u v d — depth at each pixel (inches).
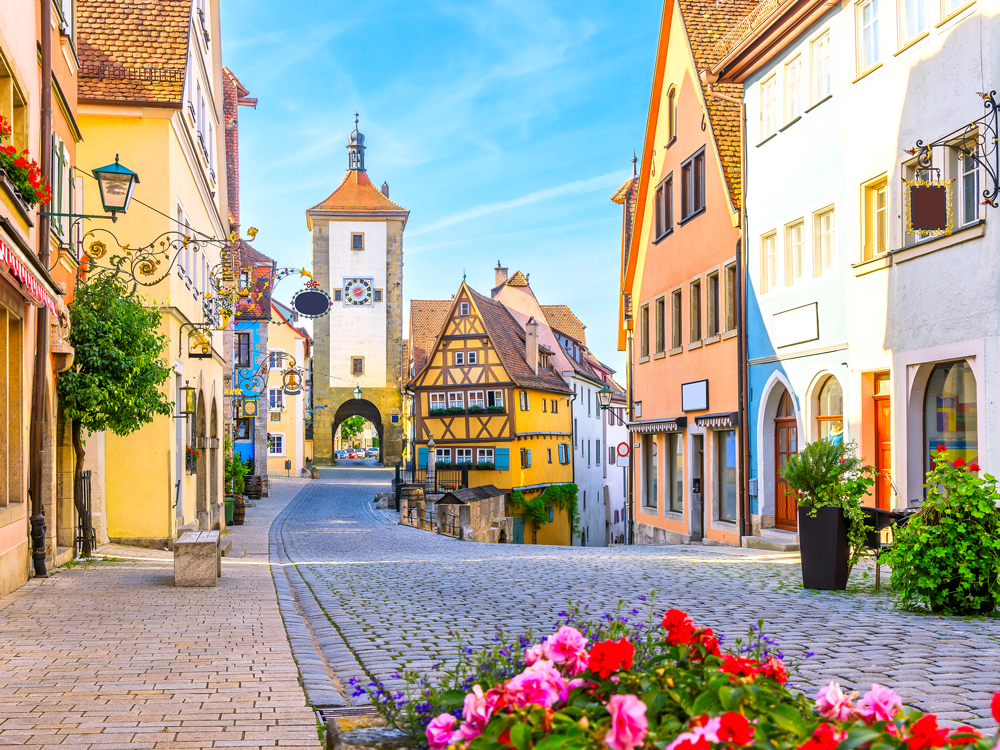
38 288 383.9
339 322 3026.6
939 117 515.2
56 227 489.4
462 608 371.6
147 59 723.4
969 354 482.0
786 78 702.5
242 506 1106.7
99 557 576.4
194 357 812.0
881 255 565.9
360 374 3024.1
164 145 700.7
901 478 540.4
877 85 576.7
